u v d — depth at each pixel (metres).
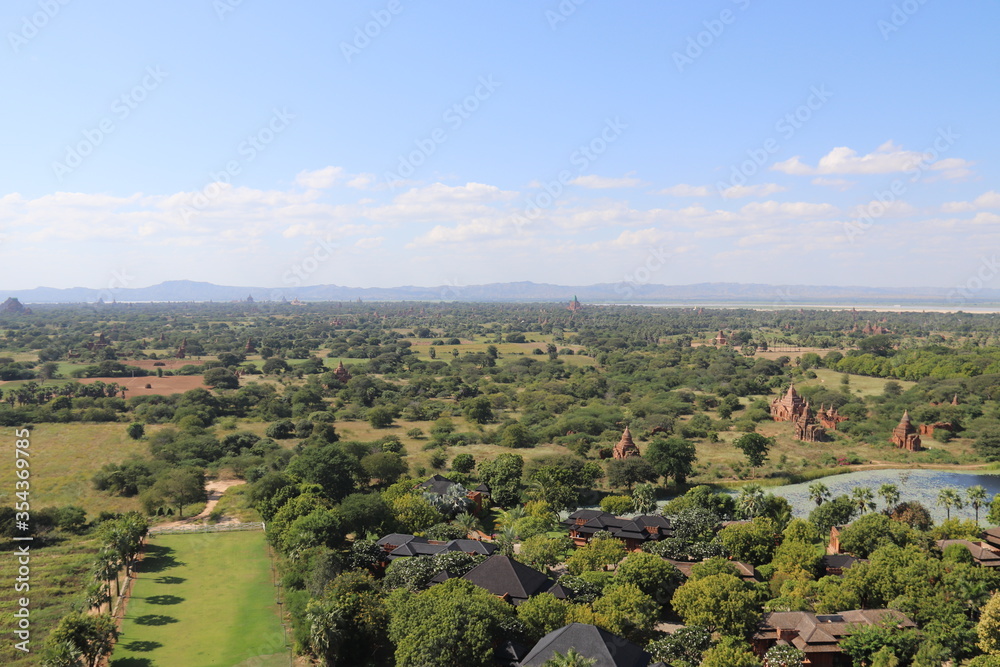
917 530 90.75
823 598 72.62
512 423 184.25
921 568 72.81
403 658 59.34
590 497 131.62
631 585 72.94
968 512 122.31
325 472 119.00
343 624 64.94
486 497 125.06
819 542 102.62
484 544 89.81
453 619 61.22
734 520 108.19
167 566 90.56
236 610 77.25
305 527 88.38
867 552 87.88
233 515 112.75
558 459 137.75
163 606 78.19
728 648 60.78
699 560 88.50
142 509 114.69
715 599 68.00
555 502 117.38
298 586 79.44
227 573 88.25
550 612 66.06
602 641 58.53
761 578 82.69
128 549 85.69
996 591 69.81
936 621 65.56
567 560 93.81
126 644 69.06
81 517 106.12
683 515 100.38
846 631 64.94
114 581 84.69
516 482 124.44
